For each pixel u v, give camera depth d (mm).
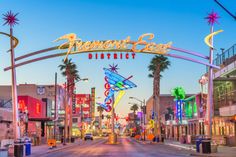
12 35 34312
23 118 58438
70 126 81625
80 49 35156
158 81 81688
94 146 60156
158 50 36188
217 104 58969
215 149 37844
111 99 68812
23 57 35875
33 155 38000
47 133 79375
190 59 37688
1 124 52156
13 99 35062
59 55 35594
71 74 84000
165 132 112000
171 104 125938
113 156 36219
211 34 37875
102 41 35094
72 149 51062
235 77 52219
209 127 38406
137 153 40812
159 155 37438
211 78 39031
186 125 83438
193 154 37562
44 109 76625
